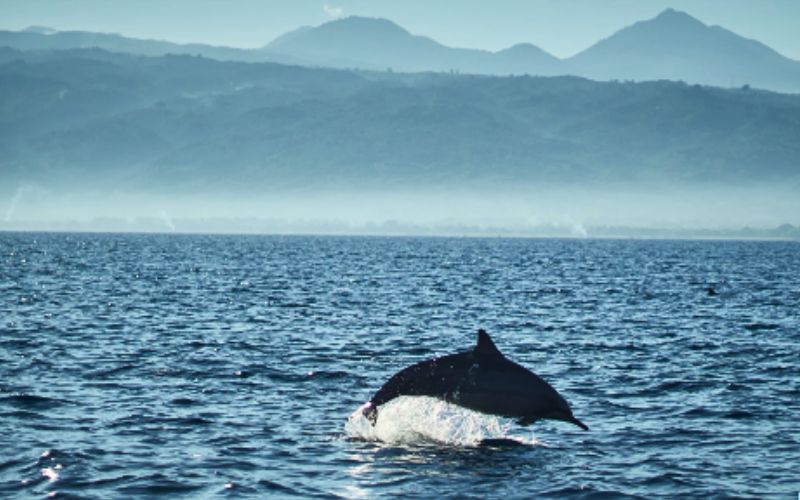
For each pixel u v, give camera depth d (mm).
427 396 75000
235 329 152125
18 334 142250
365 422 83250
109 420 83938
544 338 145125
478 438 79625
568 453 75625
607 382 105312
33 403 90188
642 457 74312
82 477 67438
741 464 72188
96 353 122625
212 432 80375
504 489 66375
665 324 167125
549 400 74938
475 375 74938
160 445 76062
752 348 133875
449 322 167000
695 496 64875
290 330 151625
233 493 64750
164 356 120500
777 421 85875
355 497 64375
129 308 187500
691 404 93250
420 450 75938
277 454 74125
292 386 101188
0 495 63812
